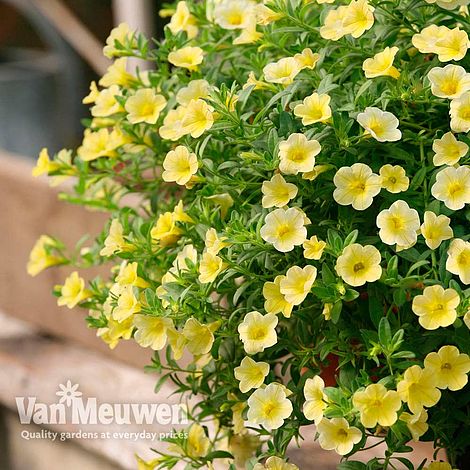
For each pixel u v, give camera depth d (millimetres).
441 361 958
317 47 1079
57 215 1477
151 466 1088
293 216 978
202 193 1049
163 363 1396
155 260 1084
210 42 1131
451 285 957
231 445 1147
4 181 1538
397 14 1025
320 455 1228
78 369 1461
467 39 982
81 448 1410
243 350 1082
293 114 1025
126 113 1120
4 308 1603
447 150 983
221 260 999
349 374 1012
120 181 1208
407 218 963
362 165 975
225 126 1012
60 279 1494
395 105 1028
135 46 1123
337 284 972
